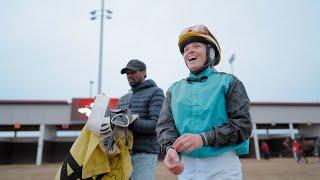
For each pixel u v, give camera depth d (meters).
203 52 1.99
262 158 28.30
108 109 2.65
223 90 1.83
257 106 28.59
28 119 24.81
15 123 24.59
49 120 25.03
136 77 3.48
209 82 1.90
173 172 1.62
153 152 3.17
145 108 3.30
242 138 1.71
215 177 1.79
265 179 10.35
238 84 1.84
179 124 1.91
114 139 2.62
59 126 30.14
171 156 1.61
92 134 2.54
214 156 1.80
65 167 2.50
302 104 29.03
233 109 1.76
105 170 2.54
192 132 1.83
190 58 2.01
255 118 28.38
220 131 1.65
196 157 1.84
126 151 2.72
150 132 3.09
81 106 25.23
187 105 1.89
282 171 13.38
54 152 31.14
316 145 22.52
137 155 3.11
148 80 3.52
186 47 2.04
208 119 1.79
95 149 2.52
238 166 1.85
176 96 2.01
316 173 12.09
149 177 3.11
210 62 2.01
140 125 3.01
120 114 2.73
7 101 24.73
